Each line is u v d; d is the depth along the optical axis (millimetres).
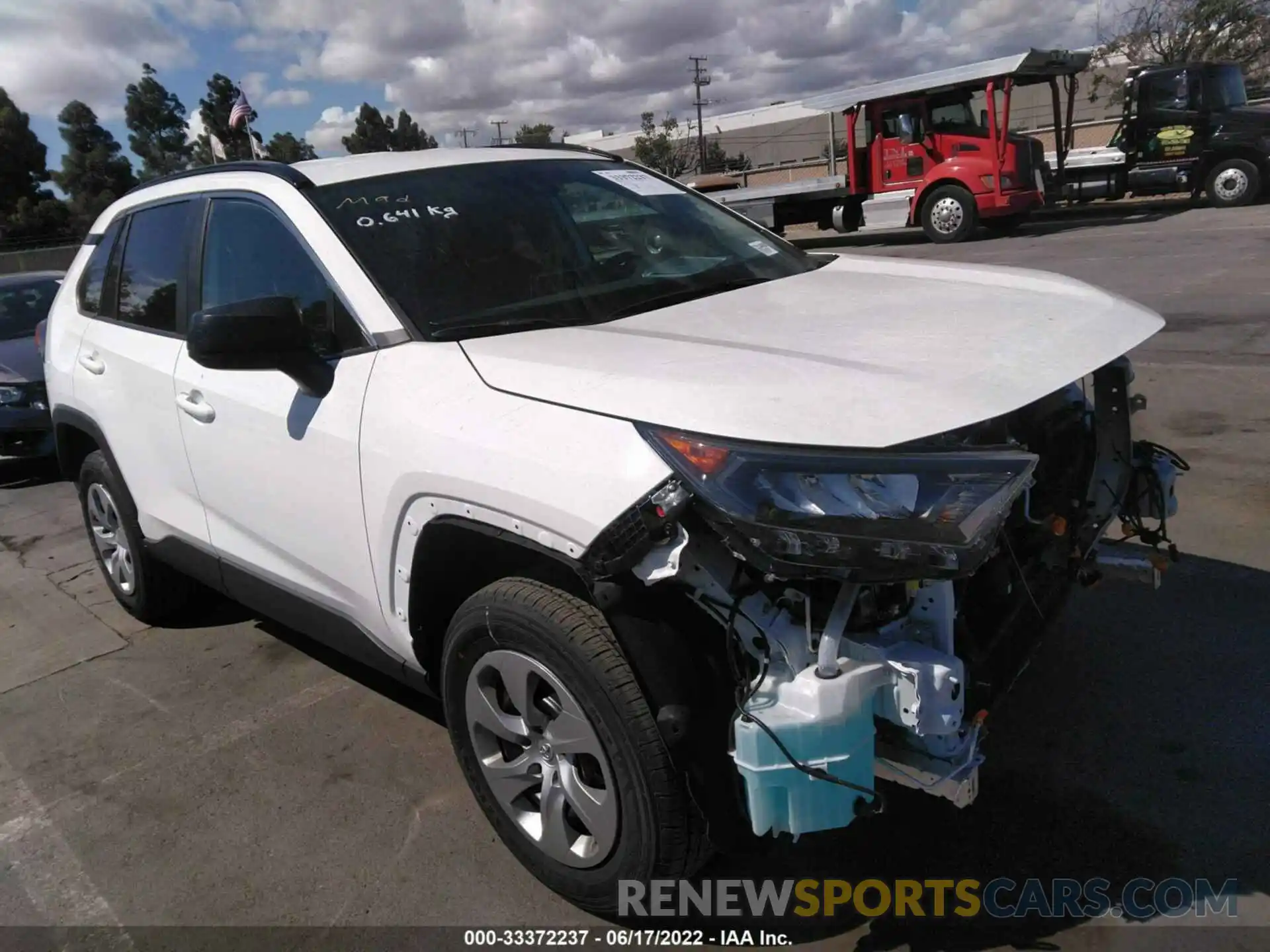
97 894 2746
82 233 47469
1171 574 3902
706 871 2457
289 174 3131
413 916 2543
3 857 2953
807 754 1907
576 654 2154
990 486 1939
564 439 2123
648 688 2078
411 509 2461
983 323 2484
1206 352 7172
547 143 3814
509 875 2664
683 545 1935
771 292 2969
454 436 2324
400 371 2551
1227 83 17594
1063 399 2797
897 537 1848
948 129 17562
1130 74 17984
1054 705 3148
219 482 3268
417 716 3523
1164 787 2734
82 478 4461
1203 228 14734
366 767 3225
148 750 3459
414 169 3227
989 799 2752
